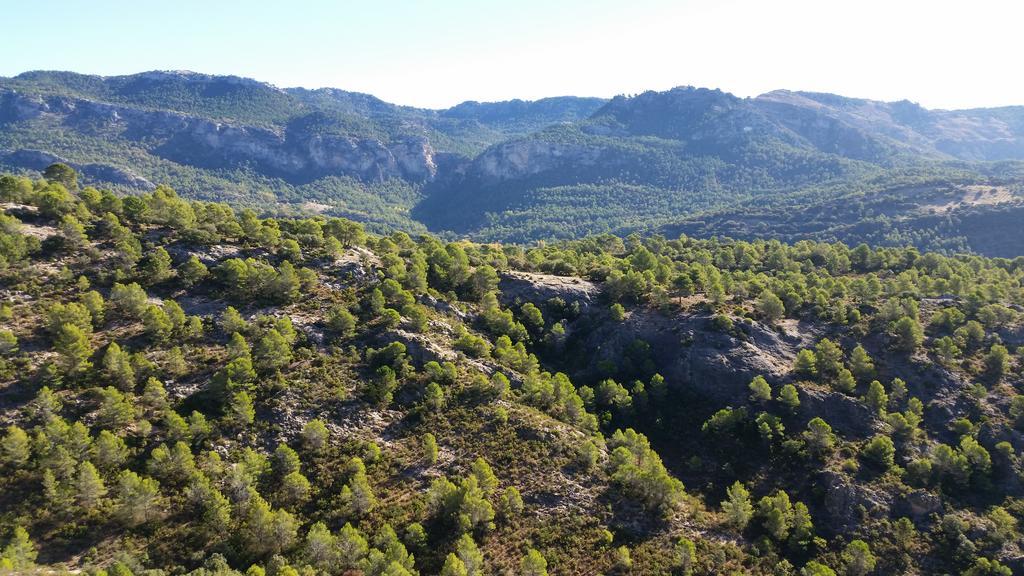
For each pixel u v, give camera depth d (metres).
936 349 118.81
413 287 120.19
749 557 79.44
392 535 67.00
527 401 98.19
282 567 58.47
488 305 127.38
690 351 120.69
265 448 76.75
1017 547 84.38
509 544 72.31
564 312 134.75
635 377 120.31
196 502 66.38
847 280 156.00
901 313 127.19
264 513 64.25
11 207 102.75
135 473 65.75
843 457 98.88
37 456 64.25
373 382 90.81
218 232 120.62
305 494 71.44
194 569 60.53
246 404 78.31
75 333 77.31
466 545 66.69
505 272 144.75
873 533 87.12
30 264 91.00
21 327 79.94
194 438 73.50
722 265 178.38
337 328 99.56
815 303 136.00
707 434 106.25
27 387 72.38
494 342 117.19
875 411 106.56
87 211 108.38
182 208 117.75
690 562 74.25
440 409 90.12
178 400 78.38
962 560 83.50
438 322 112.12
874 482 94.25
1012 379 113.44
